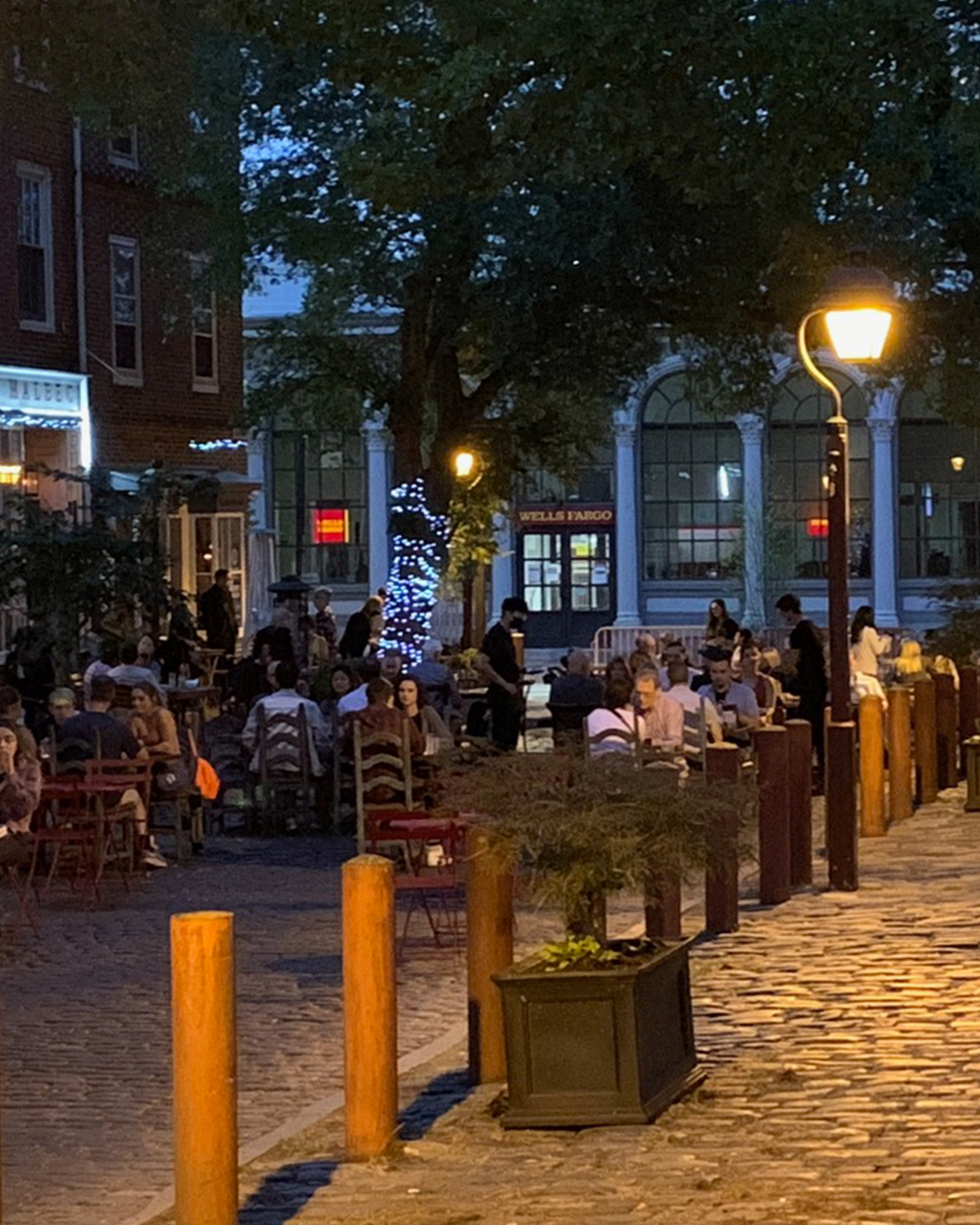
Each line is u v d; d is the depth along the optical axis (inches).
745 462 2287.2
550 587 2361.0
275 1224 303.6
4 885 697.6
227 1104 286.5
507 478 1453.0
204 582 1517.0
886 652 1320.1
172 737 756.6
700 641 1800.0
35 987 522.9
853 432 2303.2
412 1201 312.0
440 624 1748.3
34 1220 324.8
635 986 354.0
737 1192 303.0
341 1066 430.0
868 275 617.3
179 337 1503.4
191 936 285.3
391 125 949.8
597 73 770.8
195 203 1441.9
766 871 596.7
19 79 1318.9
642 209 1120.8
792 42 751.1
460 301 1187.9
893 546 2287.2
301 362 1352.1
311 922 614.2
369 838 596.7
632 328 1219.2
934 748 871.1
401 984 518.3
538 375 1254.3
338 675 932.0
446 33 800.9
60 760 727.1
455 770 396.8
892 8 757.3
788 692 1065.5
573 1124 352.8
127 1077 425.4
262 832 842.2
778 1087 373.1
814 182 791.1
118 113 1032.8
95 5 912.9
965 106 802.8
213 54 1169.4
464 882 572.7
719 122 774.5
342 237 1176.2
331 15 864.3
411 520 1267.2
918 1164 315.6
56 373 1348.4
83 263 1389.0
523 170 897.5
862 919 559.5
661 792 372.5
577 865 366.0
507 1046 357.1
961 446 2299.5
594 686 962.1
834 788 619.2
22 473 1321.4
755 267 1136.8
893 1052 397.1
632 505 2317.9
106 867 737.0
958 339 1208.2
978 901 584.4
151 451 1469.0
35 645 1066.1
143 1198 336.8
